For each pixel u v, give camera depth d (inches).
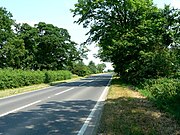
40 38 3029.0
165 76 1077.8
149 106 572.1
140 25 1310.3
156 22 1253.7
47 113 534.9
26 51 2554.1
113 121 418.3
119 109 536.1
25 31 2893.7
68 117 490.6
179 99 625.6
